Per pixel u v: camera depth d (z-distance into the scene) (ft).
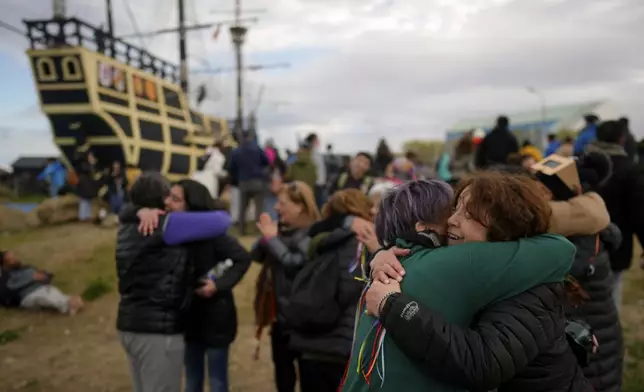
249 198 34.76
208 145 63.98
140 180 9.86
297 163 33.32
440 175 40.60
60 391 14.56
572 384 5.24
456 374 4.65
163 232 9.29
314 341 9.41
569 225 8.47
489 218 5.30
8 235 35.53
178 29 82.79
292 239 11.03
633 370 14.79
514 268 4.95
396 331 4.87
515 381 5.23
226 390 11.14
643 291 22.33
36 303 20.76
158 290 9.25
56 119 45.47
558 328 5.12
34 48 43.16
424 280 5.08
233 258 10.56
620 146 12.16
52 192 55.52
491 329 4.82
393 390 5.04
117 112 46.57
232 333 11.03
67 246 31.22
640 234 12.01
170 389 9.39
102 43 46.98
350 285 9.23
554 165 9.00
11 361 16.48
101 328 19.57
